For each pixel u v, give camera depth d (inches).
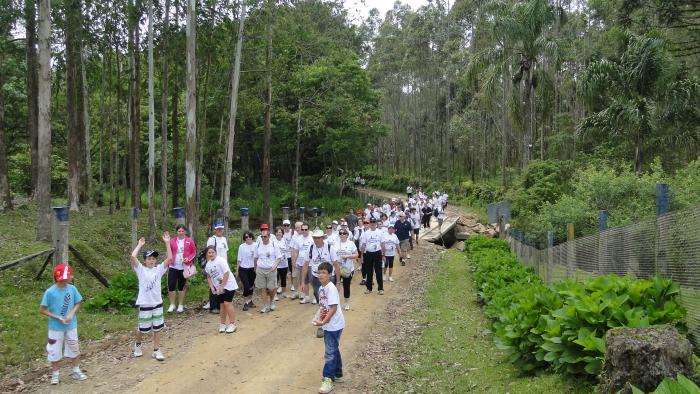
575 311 218.2
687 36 785.6
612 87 737.6
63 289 284.0
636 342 165.0
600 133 797.9
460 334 375.2
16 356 317.7
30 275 468.4
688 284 206.4
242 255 466.6
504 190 1402.6
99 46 799.1
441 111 2315.5
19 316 370.9
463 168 2308.1
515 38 1035.9
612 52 1112.8
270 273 455.8
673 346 162.9
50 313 278.8
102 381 284.5
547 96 1064.2
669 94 705.6
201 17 719.1
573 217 609.9
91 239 663.1
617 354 167.3
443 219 1253.7
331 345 274.4
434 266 764.0
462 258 860.0
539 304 255.8
